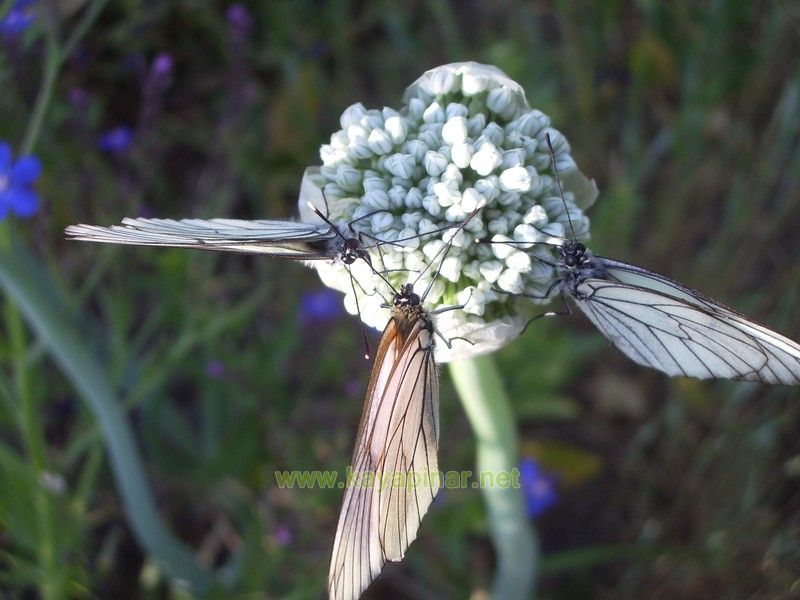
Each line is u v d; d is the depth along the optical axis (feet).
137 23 0.69
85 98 0.60
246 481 0.63
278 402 0.63
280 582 0.60
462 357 0.39
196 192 0.72
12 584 0.55
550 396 0.62
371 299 0.40
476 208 0.38
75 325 0.55
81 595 0.54
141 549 0.64
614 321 0.43
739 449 0.61
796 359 0.39
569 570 0.64
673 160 0.73
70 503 0.56
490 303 0.41
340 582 0.38
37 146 0.61
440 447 0.63
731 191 0.70
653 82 0.74
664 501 0.65
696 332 0.41
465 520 0.59
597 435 0.69
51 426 0.64
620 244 0.67
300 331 0.66
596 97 0.76
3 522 0.50
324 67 0.80
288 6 0.75
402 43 0.76
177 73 0.75
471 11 0.81
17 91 0.57
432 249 0.38
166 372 0.58
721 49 0.69
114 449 0.53
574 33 0.72
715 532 0.60
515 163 0.39
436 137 0.40
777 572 0.58
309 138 0.72
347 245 0.38
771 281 0.68
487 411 0.44
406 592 0.63
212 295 0.67
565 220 0.40
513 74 0.68
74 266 0.61
